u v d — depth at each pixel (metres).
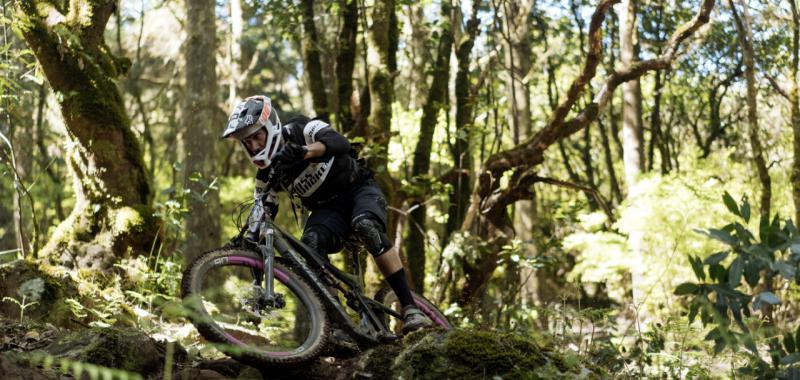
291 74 23.72
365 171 4.80
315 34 10.62
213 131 12.72
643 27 19.34
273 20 11.37
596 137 23.75
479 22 10.91
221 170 22.06
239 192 19.25
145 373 4.11
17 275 5.95
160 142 24.09
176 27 22.00
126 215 7.30
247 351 3.90
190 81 12.67
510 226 9.62
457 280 9.27
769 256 3.51
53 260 7.12
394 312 4.74
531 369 3.90
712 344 4.85
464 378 3.89
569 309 5.16
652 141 20.62
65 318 5.88
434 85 10.59
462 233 8.95
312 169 4.54
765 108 20.09
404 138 14.42
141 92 22.78
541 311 5.26
